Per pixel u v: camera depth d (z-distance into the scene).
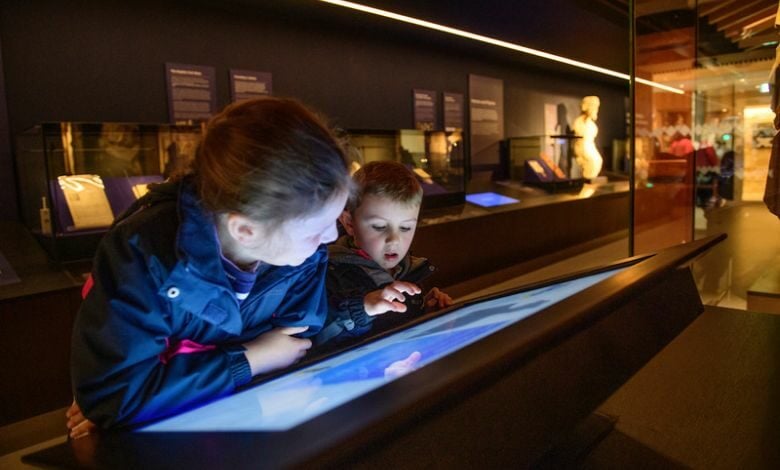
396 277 1.51
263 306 0.93
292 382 0.71
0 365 2.29
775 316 1.55
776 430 0.91
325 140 0.69
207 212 0.76
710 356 1.26
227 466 0.43
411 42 5.57
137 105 3.79
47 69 3.39
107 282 0.73
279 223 0.67
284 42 4.59
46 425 2.38
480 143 6.60
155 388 0.72
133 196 3.02
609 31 4.99
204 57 4.11
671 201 2.82
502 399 0.63
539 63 6.82
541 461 0.81
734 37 2.79
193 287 0.76
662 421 0.95
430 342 0.77
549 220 5.50
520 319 0.72
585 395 0.72
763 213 2.64
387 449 0.50
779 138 1.97
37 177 2.93
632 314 0.89
